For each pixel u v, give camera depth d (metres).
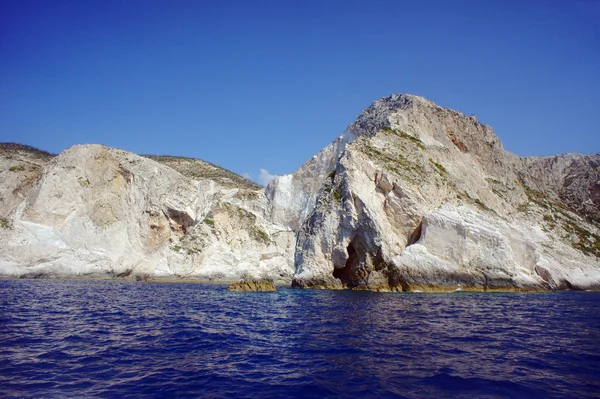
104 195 69.00
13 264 57.91
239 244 70.81
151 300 33.94
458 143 68.94
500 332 19.55
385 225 47.19
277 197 77.12
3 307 26.50
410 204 47.38
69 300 31.92
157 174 72.94
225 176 114.06
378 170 49.88
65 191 65.69
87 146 70.69
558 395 10.46
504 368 12.93
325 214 50.25
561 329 20.61
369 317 24.34
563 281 51.62
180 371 12.62
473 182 60.84
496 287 44.53
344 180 50.12
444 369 12.75
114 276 62.84
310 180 76.12
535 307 30.62
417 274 43.41
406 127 62.09
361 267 47.19
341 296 38.72
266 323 22.34
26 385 10.98
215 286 53.28
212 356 14.61
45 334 18.00
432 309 28.25
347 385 11.25
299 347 16.11
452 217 45.88
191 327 20.92
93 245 64.19
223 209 73.00
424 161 54.72
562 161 90.44
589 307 31.23
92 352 14.89
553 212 70.75
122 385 11.16
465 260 44.75
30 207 63.12
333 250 49.16
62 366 12.96
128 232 67.81
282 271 69.25
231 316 25.12
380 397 10.30
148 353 14.95
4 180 68.00
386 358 14.22
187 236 68.25
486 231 45.75
